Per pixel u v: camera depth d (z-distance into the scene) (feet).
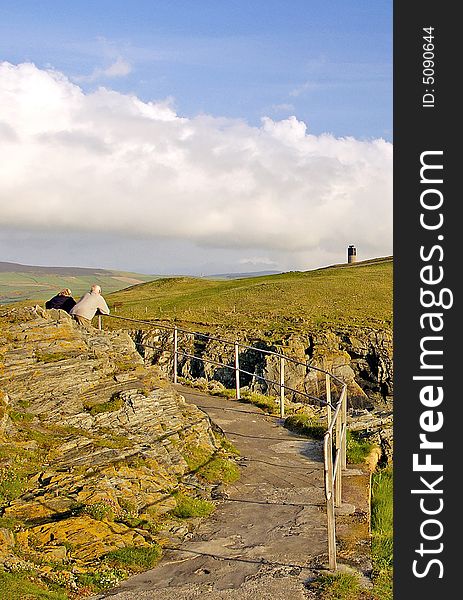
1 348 46.65
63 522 31.83
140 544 32.01
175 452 44.01
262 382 185.68
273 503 39.75
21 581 25.75
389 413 64.28
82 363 47.93
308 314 233.76
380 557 31.50
